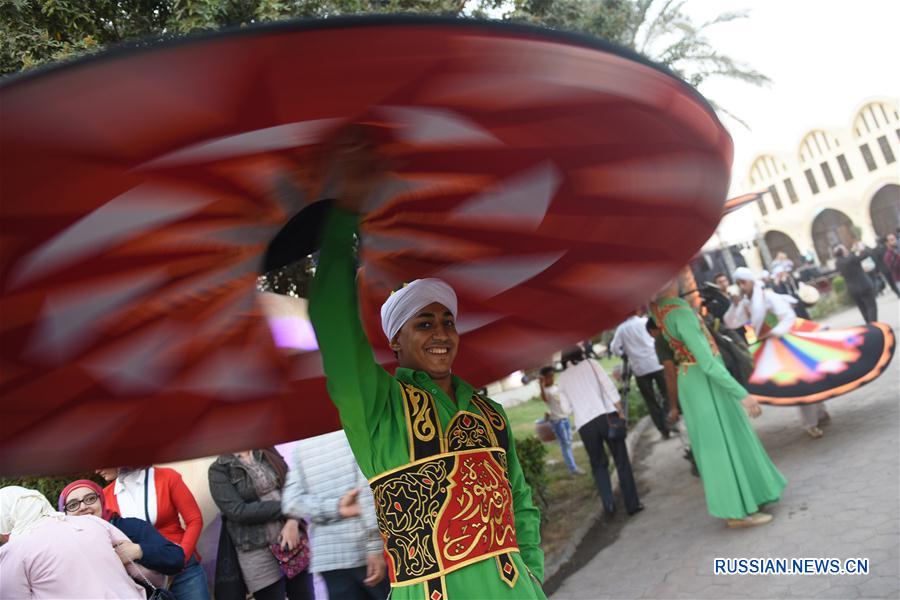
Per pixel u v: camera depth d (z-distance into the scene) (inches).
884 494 189.5
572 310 100.9
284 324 87.0
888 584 142.4
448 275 94.3
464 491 75.2
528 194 77.0
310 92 46.3
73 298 63.6
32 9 182.7
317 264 75.8
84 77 37.6
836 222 1628.9
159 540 132.3
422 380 82.9
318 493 141.0
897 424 248.7
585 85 50.1
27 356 66.6
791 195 1641.2
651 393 355.9
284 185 63.4
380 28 41.0
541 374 337.4
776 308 264.4
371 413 77.5
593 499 281.1
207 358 83.0
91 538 112.3
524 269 92.9
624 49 50.9
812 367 254.8
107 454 83.0
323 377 93.7
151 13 203.8
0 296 58.2
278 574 163.0
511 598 72.3
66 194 49.2
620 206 81.0
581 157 68.2
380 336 103.6
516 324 101.9
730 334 268.2
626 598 176.9
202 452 90.7
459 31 43.1
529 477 260.7
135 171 49.8
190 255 67.9
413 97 50.1
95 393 76.4
